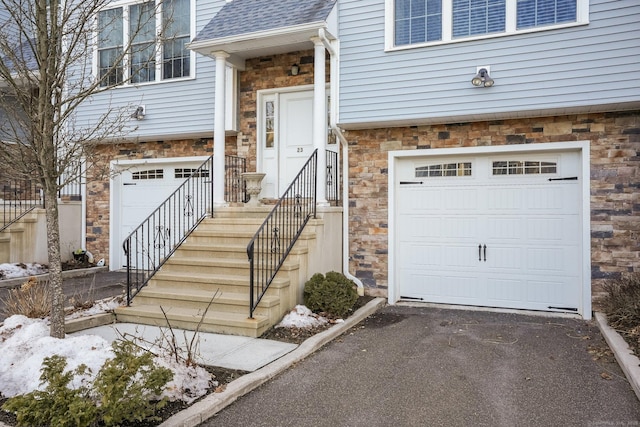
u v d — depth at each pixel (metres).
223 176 8.04
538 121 6.88
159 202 10.16
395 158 7.75
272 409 3.59
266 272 5.95
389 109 7.30
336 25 7.54
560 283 6.84
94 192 10.67
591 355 4.87
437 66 7.04
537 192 6.99
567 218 6.81
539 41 6.50
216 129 7.98
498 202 7.21
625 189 6.41
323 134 7.30
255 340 5.20
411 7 7.27
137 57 9.48
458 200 7.46
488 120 7.14
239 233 7.04
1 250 9.29
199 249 6.96
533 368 4.51
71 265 10.20
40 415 2.84
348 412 3.55
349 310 6.52
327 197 8.07
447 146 7.40
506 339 5.50
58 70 4.51
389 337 5.59
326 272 7.21
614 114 6.49
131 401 2.96
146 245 10.27
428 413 3.54
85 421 2.83
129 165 10.07
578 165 6.75
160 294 6.15
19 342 4.38
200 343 5.05
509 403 3.72
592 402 3.72
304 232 6.73
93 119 9.70
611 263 6.45
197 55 9.13
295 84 8.61
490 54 6.75
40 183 4.52
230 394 3.69
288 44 8.05
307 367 4.52
